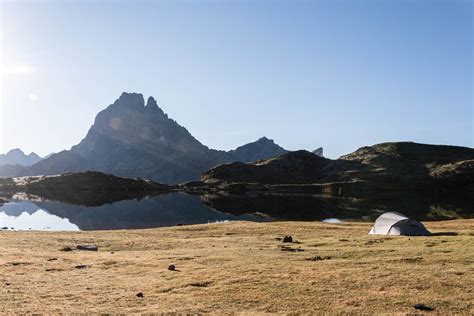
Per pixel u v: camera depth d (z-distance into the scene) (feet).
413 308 76.59
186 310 77.25
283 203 593.42
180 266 115.75
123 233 212.43
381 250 131.85
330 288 88.69
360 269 103.35
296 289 88.48
